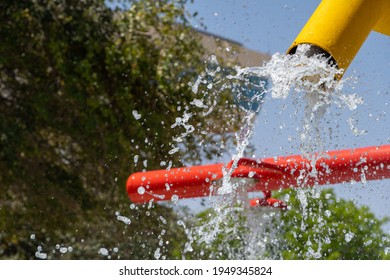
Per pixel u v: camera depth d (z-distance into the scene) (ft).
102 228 22.72
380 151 10.81
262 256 13.43
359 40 10.10
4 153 22.49
